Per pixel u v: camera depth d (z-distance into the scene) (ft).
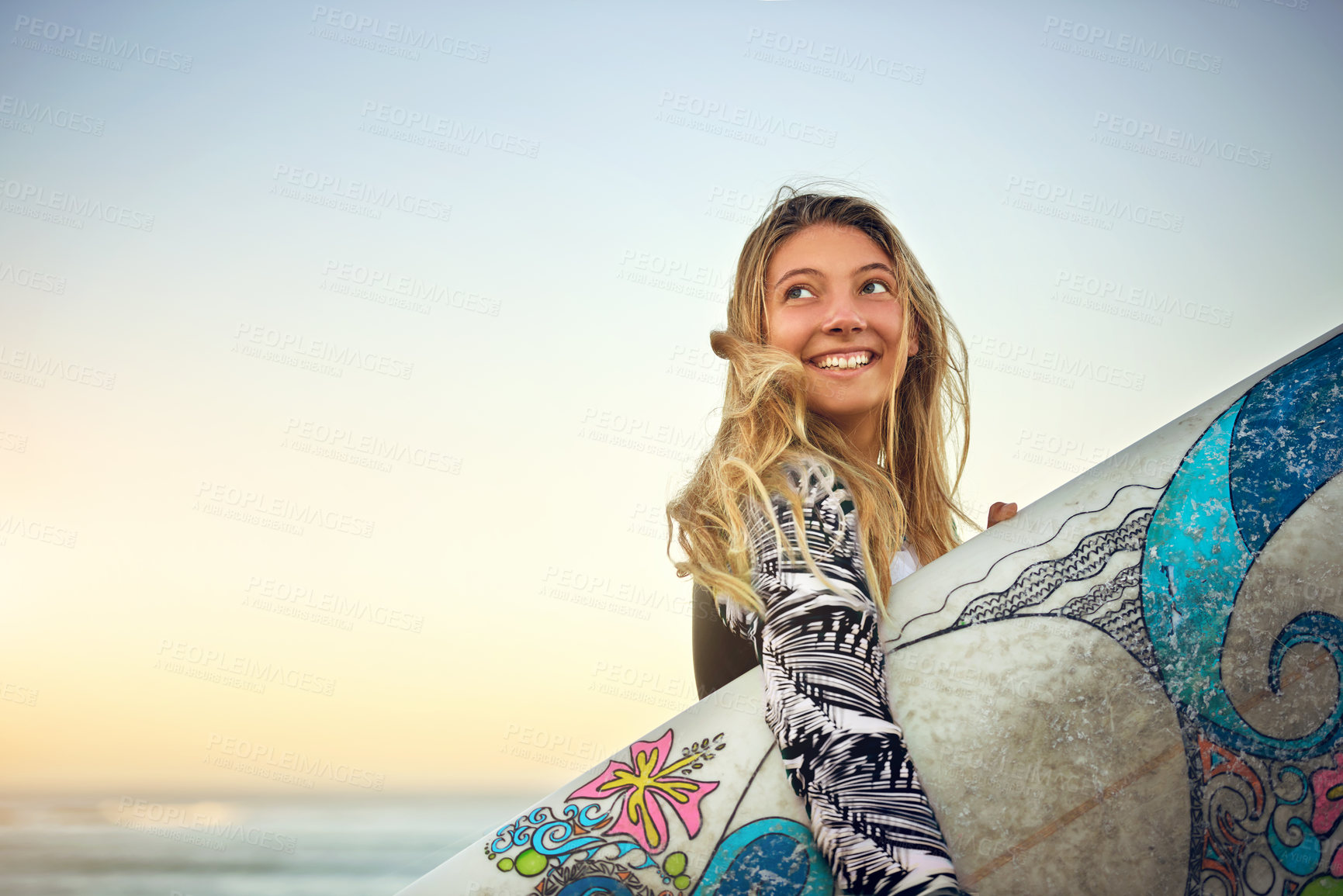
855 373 5.18
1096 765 4.22
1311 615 4.55
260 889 31.76
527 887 4.21
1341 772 4.38
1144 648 4.47
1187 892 4.08
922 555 5.59
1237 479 4.81
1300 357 5.11
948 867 3.42
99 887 31.73
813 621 3.74
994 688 4.34
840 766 3.51
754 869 4.06
